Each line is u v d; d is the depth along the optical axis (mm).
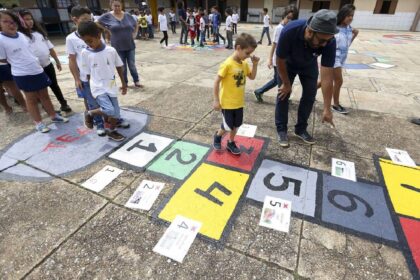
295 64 2717
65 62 7523
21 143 3156
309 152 2979
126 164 2746
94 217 2092
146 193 2336
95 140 3217
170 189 2389
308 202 2254
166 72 6422
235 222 2053
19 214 2125
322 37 2209
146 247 1847
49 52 3764
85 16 3020
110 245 1859
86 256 1781
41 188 2412
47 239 1906
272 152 2967
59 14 13945
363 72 6559
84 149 3025
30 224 2029
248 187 2418
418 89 5273
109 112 2912
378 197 2324
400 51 9797
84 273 1671
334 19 2113
